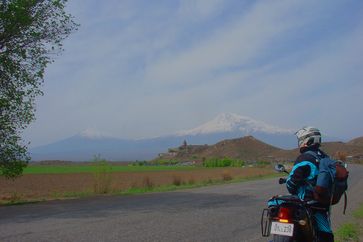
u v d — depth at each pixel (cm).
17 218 1366
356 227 1238
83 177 5228
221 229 1193
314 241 563
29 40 1991
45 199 2248
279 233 550
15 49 1961
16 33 1942
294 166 600
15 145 2011
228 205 1788
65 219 1347
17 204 1859
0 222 1275
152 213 1513
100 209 1628
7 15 1875
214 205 1789
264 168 8669
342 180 590
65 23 2042
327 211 597
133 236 1061
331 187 581
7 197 2573
